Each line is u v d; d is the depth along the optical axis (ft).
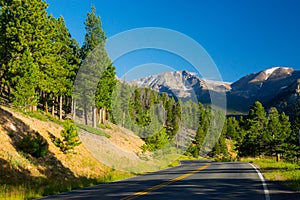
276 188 41.81
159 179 57.77
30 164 66.54
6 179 55.98
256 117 248.73
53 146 81.56
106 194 39.09
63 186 49.80
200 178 58.54
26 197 39.75
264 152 193.77
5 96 135.23
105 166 85.25
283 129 209.87
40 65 126.00
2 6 118.62
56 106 161.89
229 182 50.42
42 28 124.67
